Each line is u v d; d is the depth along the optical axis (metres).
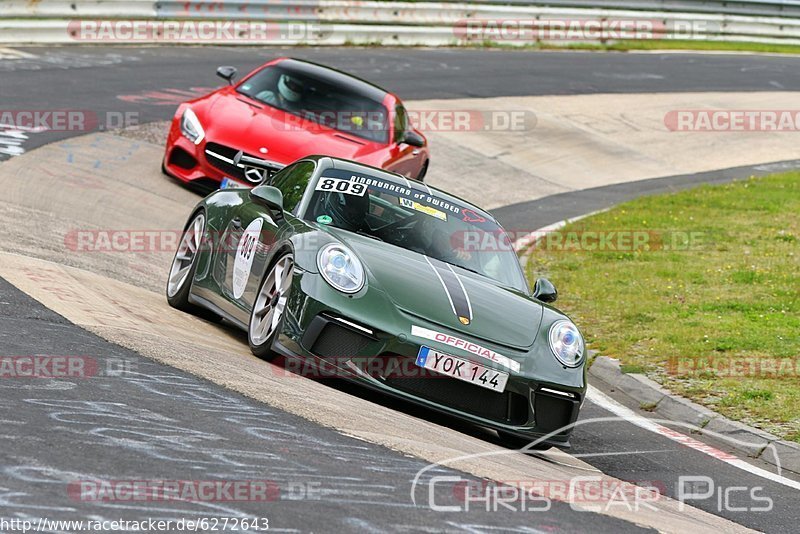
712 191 66.56
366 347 22.50
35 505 12.59
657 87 98.75
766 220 57.53
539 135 77.94
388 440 18.86
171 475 14.38
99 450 14.93
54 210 38.84
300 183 27.78
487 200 62.06
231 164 44.84
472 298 24.16
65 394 17.56
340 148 44.91
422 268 24.67
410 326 22.58
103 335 22.67
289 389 21.28
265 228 26.45
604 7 117.06
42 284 26.83
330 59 87.56
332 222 26.05
